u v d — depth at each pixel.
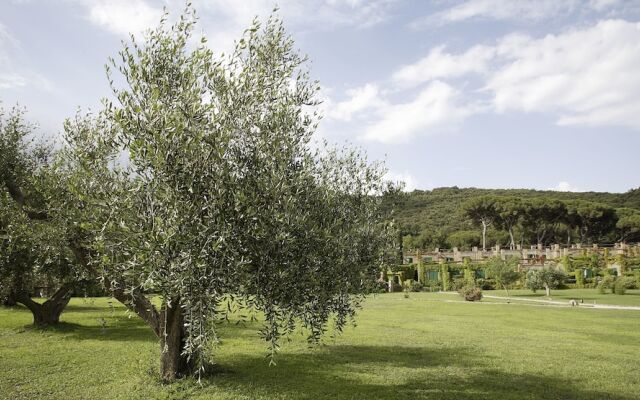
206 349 8.09
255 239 7.54
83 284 19.08
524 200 80.62
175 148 7.65
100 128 11.80
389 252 10.29
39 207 15.62
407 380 11.86
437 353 15.38
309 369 12.89
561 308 31.31
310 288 8.19
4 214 15.14
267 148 8.40
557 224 85.69
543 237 85.06
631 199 113.69
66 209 11.95
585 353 15.45
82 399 9.88
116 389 10.52
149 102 8.41
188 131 7.87
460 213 87.62
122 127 8.15
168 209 7.48
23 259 17.47
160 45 8.90
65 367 12.66
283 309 8.24
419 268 63.94
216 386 10.77
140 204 8.02
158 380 10.98
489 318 25.55
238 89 8.76
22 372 12.10
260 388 10.77
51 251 15.44
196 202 7.65
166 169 7.60
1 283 17.97
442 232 96.38
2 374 11.89
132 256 7.93
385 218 10.48
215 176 7.68
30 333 18.53
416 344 17.06
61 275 18.22
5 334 18.27
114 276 9.15
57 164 13.21
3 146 16.11
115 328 20.30
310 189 8.73
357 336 18.70
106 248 8.35
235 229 7.41
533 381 11.85
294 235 7.78
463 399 10.28
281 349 15.72
